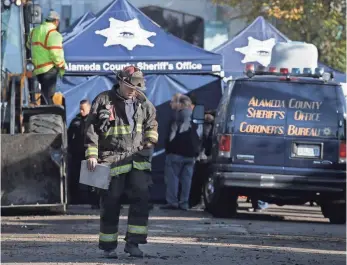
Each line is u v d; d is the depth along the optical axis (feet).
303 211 144.77
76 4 233.96
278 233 101.09
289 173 116.78
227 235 96.63
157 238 90.33
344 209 118.42
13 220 111.55
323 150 117.08
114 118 71.05
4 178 115.14
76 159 132.77
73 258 72.74
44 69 127.13
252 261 74.59
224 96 124.88
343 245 90.74
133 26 146.61
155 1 242.37
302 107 117.91
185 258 74.49
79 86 144.87
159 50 146.72
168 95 147.02
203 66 146.82
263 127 117.60
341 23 223.51
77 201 135.44
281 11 220.64
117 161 71.10
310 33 224.33
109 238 72.18
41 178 115.96
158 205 142.00
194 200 140.97
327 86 118.62
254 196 119.55
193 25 244.63
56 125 120.26
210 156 127.65
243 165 117.19
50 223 107.24
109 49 146.10
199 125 134.31
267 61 165.99
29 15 127.75
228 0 233.55
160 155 146.41
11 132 118.62
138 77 70.74
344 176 116.67
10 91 123.65
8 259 72.28
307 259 77.51
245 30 167.53
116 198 71.46
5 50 125.18
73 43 146.10
